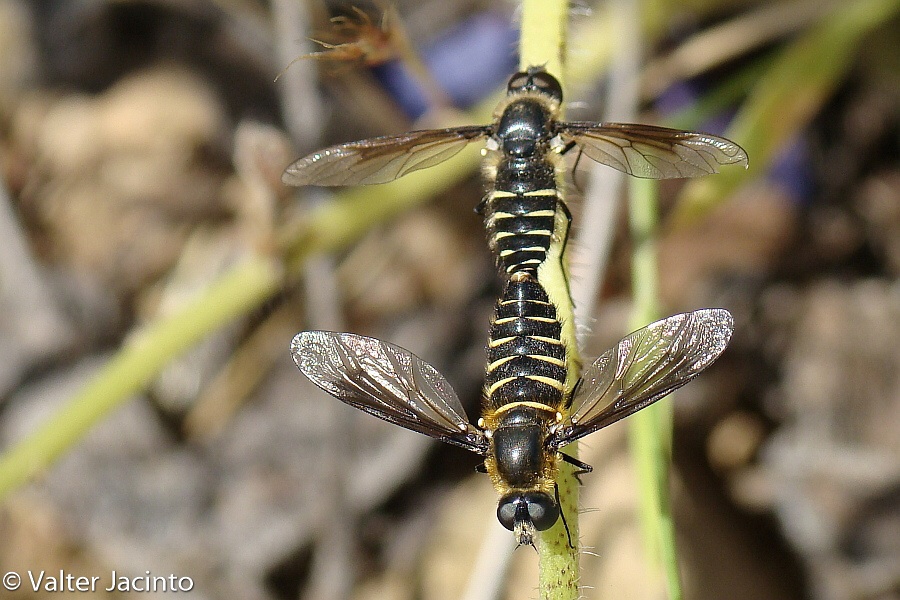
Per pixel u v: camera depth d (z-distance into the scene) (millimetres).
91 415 183
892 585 189
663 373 166
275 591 193
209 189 208
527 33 172
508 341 167
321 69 198
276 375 199
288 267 187
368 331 202
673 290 202
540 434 166
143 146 208
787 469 194
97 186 208
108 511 194
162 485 195
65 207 207
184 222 207
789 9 200
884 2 191
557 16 172
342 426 192
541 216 170
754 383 198
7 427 197
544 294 168
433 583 190
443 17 206
